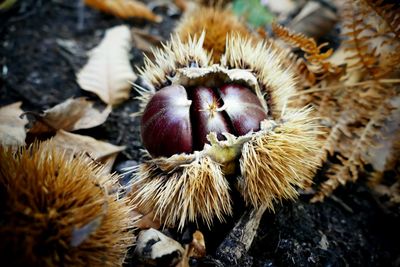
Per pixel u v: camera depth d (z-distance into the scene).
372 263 0.18
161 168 0.16
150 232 0.16
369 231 0.19
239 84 0.18
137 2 0.27
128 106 0.22
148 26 0.27
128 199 0.16
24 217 0.12
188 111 0.16
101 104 0.22
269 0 0.28
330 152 0.19
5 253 0.12
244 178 0.16
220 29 0.21
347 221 0.19
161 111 0.16
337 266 0.17
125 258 0.15
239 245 0.16
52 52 0.24
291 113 0.17
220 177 0.16
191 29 0.21
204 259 0.16
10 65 0.23
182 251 0.15
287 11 0.28
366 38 0.19
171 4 0.29
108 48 0.23
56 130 0.19
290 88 0.18
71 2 0.28
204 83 0.18
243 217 0.17
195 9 0.25
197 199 0.16
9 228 0.12
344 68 0.20
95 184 0.14
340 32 0.25
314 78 0.20
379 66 0.19
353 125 0.19
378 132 0.19
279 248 0.17
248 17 0.26
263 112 0.17
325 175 0.19
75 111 0.19
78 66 0.24
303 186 0.17
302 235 0.17
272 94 0.18
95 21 0.27
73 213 0.13
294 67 0.20
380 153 0.19
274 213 0.18
